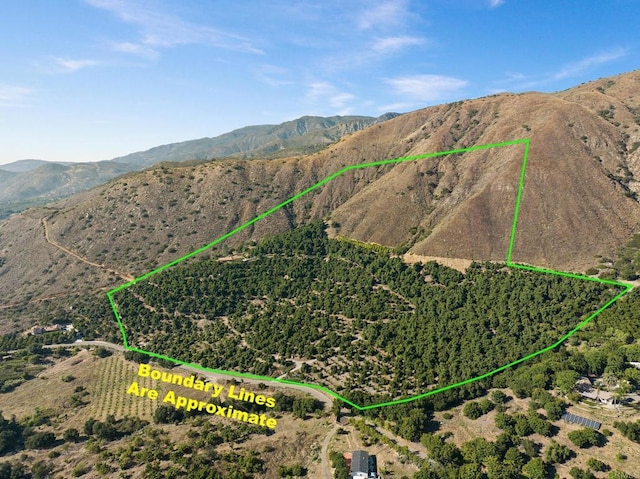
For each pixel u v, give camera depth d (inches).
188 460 3021.7
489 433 3014.3
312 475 2847.0
